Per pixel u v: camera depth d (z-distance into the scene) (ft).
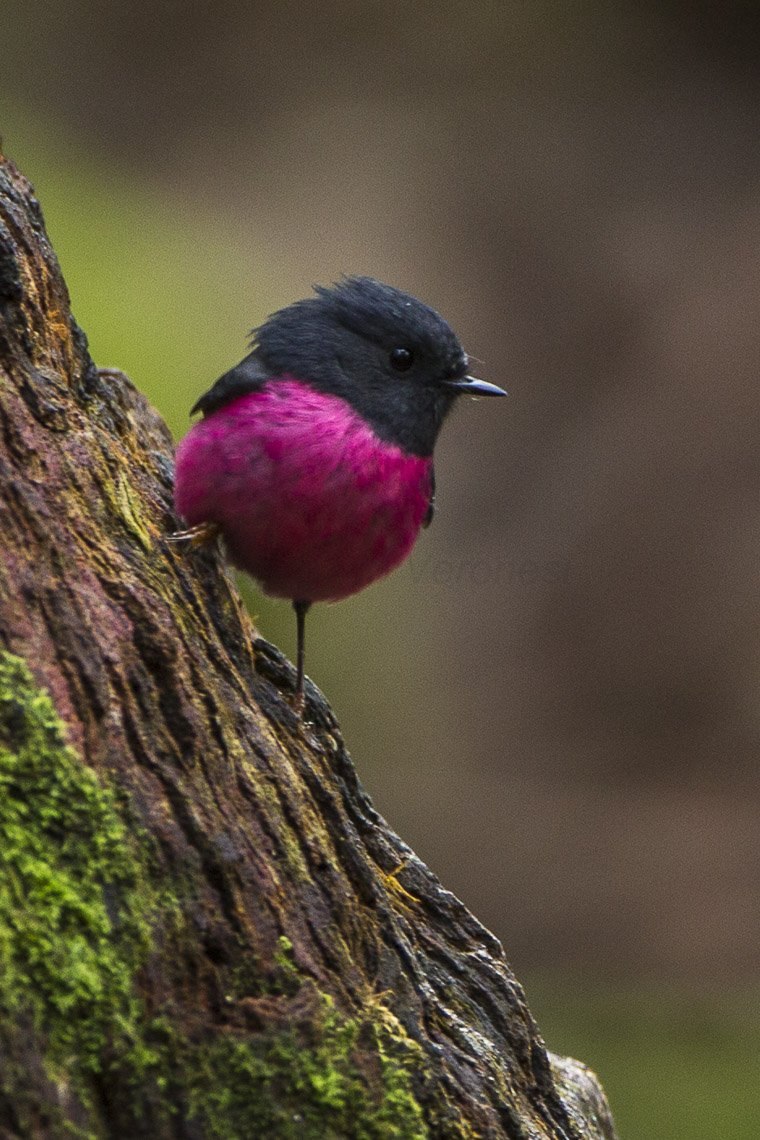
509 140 99.19
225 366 42.52
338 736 14.24
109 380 15.38
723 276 90.89
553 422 85.56
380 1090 10.57
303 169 93.40
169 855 10.28
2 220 12.37
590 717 71.41
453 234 93.50
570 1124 13.60
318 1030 10.36
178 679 10.92
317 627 55.72
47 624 10.34
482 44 106.52
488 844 59.11
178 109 97.25
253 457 14.42
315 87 102.06
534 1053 13.60
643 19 107.45
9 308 11.89
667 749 69.51
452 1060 11.78
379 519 15.08
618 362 88.38
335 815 12.01
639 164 98.48
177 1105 9.69
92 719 10.25
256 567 15.23
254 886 10.61
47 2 100.12
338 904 11.32
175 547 12.82
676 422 83.92
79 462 11.62
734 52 105.81
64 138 75.72
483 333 88.28
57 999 9.24
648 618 76.48
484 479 83.15
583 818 61.62
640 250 93.56
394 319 15.79
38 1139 8.82
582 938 51.67
